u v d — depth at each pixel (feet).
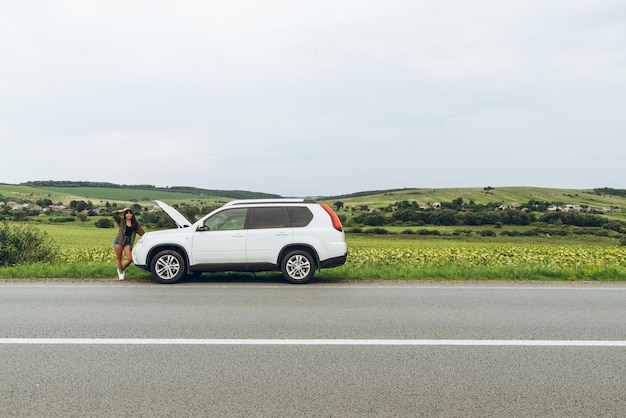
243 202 36.35
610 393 13.37
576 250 111.96
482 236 225.76
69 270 38.52
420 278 37.47
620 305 26.40
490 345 18.12
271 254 34.76
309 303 26.53
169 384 13.94
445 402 12.74
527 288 32.58
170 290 31.22
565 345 18.17
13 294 29.58
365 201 378.73
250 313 23.72
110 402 12.66
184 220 39.01
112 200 401.70
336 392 13.39
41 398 12.92
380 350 17.40
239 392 13.35
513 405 12.55
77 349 17.40
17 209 309.22
